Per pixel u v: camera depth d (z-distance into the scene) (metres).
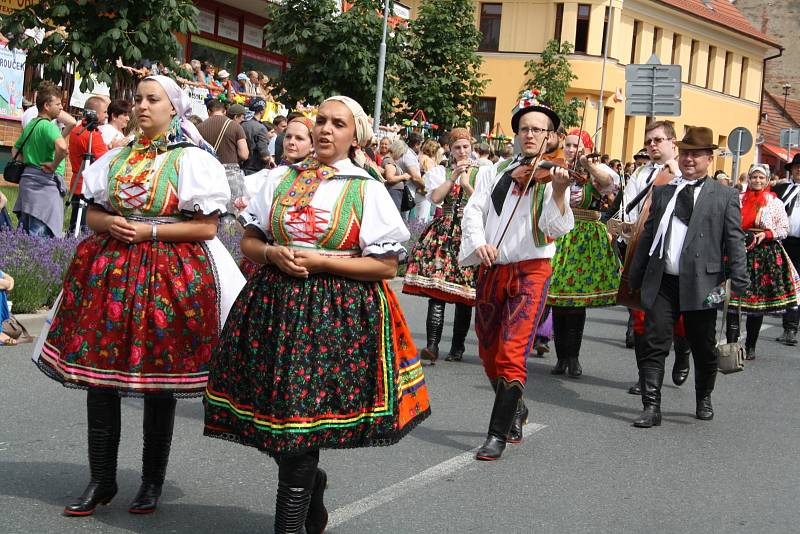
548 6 38.62
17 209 10.24
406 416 4.12
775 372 9.74
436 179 8.49
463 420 6.75
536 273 5.86
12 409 6.18
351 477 5.34
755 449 6.51
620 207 8.70
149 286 4.33
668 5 42.06
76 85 15.27
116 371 4.32
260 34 25.39
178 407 6.61
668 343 7.03
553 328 9.14
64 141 10.15
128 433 5.84
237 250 10.83
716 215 6.95
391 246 4.02
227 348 3.98
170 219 4.43
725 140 47.72
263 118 18.38
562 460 5.94
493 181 6.00
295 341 3.86
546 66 32.84
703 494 5.44
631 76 16.98
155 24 12.57
